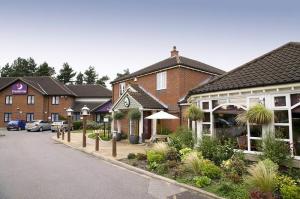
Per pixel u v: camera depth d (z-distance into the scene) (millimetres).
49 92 48375
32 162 13578
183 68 22641
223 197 7703
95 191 8625
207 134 13195
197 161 10078
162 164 11445
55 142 23828
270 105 10648
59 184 9422
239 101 11875
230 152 11195
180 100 21844
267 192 7035
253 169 8133
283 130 10266
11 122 41281
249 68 12859
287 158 9445
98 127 42156
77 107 50594
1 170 11617
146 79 25656
